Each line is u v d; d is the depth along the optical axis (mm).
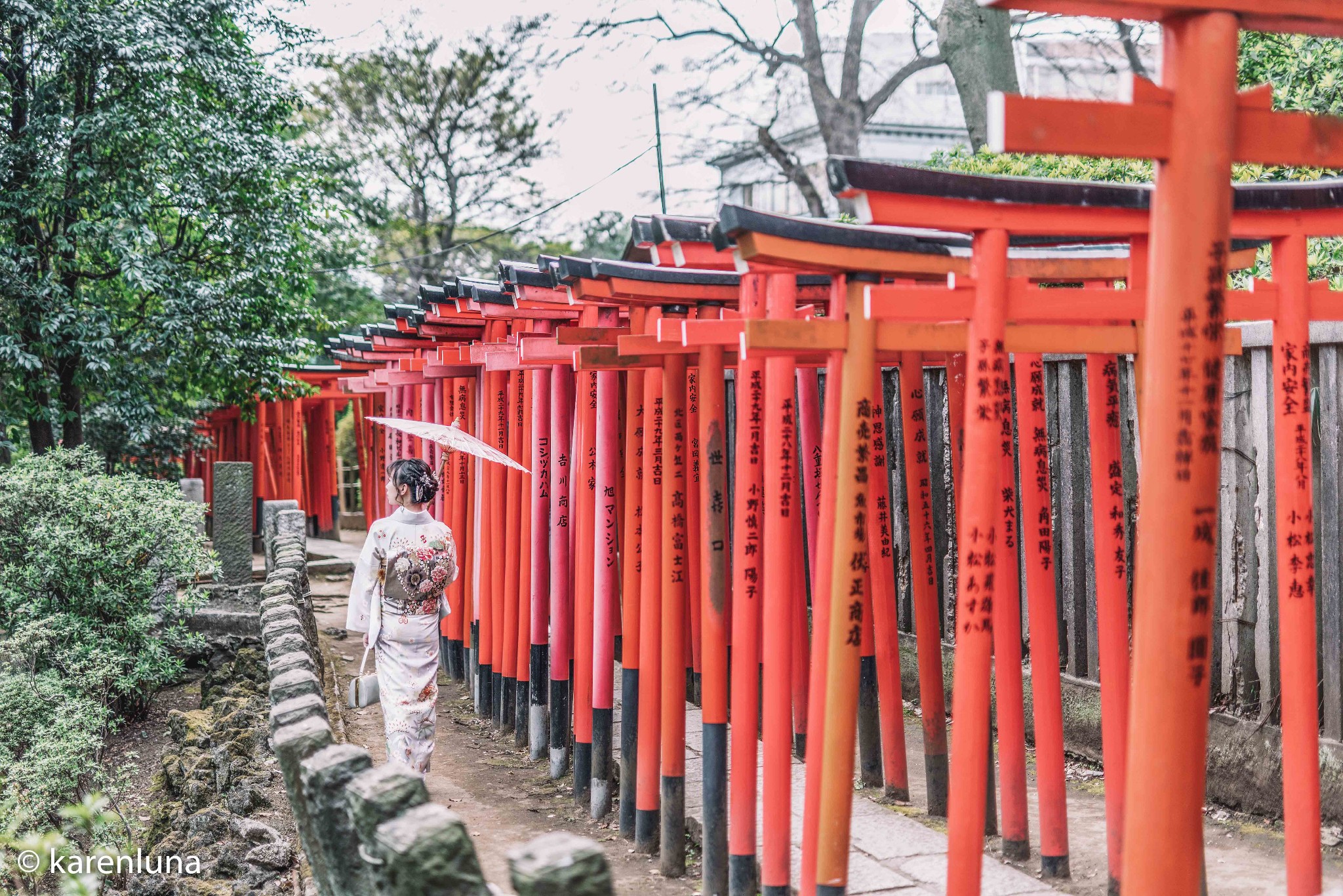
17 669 7141
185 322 12203
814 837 3600
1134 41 14578
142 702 8578
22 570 7797
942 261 3354
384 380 9586
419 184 28969
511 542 7098
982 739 3043
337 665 9414
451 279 6957
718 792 4391
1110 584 3871
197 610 8594
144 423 12789
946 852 4367
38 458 8266
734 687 4199
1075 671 5801
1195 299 2391
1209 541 2426
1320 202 3223
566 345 5152
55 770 6141
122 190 11836
